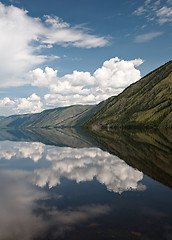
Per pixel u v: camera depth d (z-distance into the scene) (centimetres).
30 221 1925
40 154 6456
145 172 3728
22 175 3775
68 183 3197
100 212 2073
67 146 8688
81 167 4366
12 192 2814
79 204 2312
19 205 2339
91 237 1591
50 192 2778
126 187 2908
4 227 1825
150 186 2917
